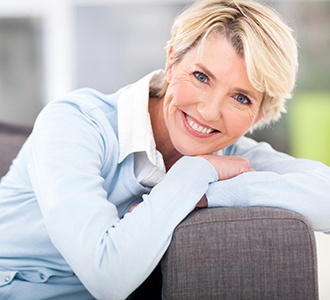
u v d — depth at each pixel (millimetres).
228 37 1305
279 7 4441
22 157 1533
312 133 4059
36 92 4832
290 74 1346
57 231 1222
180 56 1370
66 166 1278
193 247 1232
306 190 1357
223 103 1333
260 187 1341
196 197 1292
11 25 4785
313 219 1351
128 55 4730
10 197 1466
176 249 1229
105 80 4777
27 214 1421
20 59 4812
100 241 1205
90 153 1323
